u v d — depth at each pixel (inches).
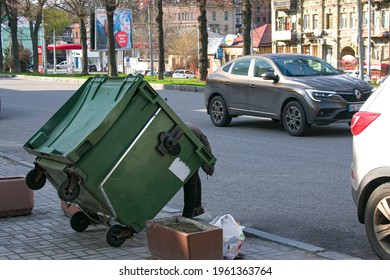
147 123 229.3
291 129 577.9
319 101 552.7
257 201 328.5
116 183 227.1
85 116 243.9
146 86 229.0
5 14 2952.8
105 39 2006.6
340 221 285.0
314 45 3043.8
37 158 252.1
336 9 2893.7
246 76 626.5
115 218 231.1
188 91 1286.9
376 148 216.7
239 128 642.8
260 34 3649.1
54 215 301.4
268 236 255.6
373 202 217.6
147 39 4284.0
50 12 3179.1
